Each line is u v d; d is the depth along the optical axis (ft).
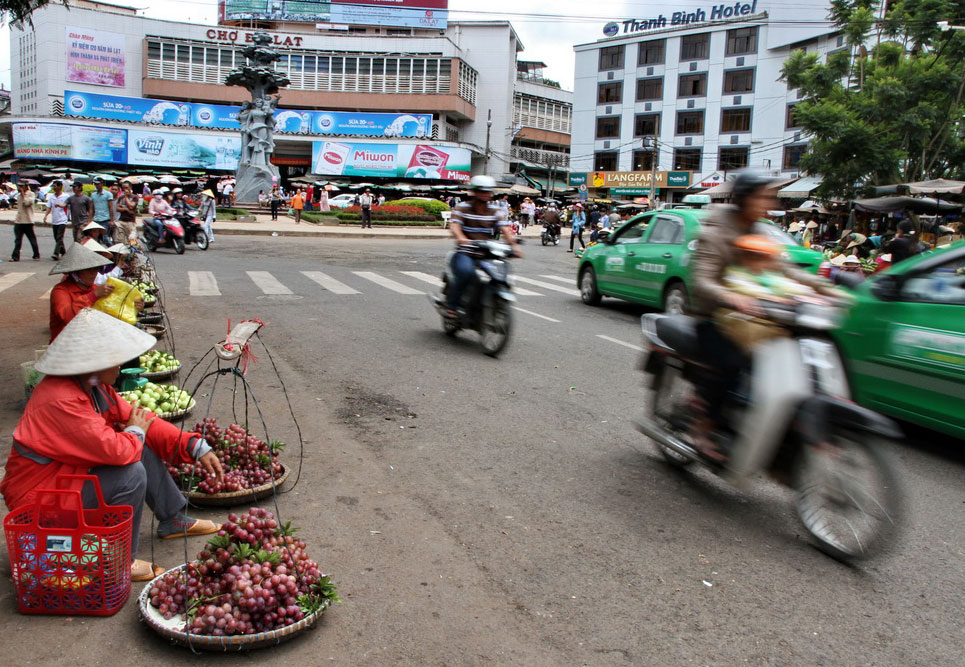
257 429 17.83
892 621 10.48
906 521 13.84
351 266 56.24
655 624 10.21
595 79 189.16
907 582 11.59
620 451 17.15
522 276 55.62
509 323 25.89
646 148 179.83
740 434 12.97
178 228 60.80
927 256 17.72
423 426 18.54
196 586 9.90
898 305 17.93
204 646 9.14
